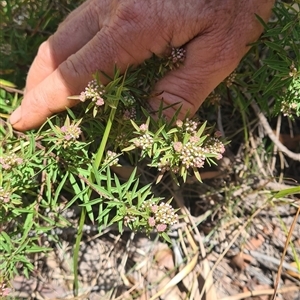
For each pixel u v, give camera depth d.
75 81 0.20
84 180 0.20
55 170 0.21
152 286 0.26
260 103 0.23
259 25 0.19
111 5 0.20
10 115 0.23
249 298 0.26
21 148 0.20
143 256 0.27
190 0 0.18
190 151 0.18
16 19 0.28
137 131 0.19
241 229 0.27
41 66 0.22
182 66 0.19
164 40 0.19
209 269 0.26
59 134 0.20
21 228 0.22
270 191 0.28
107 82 0.20
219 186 0.29
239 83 0.23
